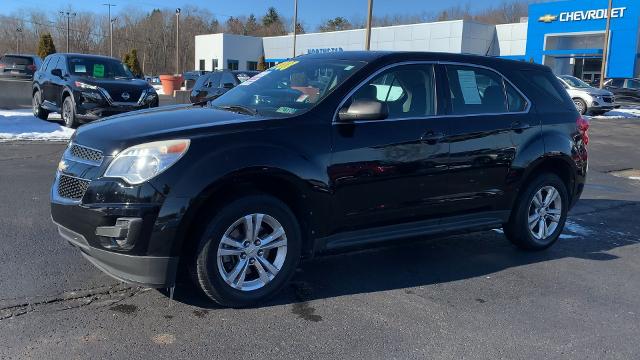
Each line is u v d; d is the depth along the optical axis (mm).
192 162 3686
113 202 3605
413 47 46281
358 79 4488
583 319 4129
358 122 4387
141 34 105625
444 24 44219
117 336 3535
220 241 3838
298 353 3443
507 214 5441
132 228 3568
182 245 3738
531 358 3502
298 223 4188
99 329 3615
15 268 4559
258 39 61938
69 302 3986
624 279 5047
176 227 3627
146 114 4410
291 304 4176
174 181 3621
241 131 3934
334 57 4945
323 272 4930
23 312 3797
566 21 41500
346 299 4320
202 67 63469
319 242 4316
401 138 4559
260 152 3895
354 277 4828
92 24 107562
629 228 6961
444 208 4926
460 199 5008
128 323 3719
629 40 38625
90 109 12867
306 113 4227
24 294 4074
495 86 5375
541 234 5773
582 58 41719
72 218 3801
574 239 6375
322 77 4645
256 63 62500
